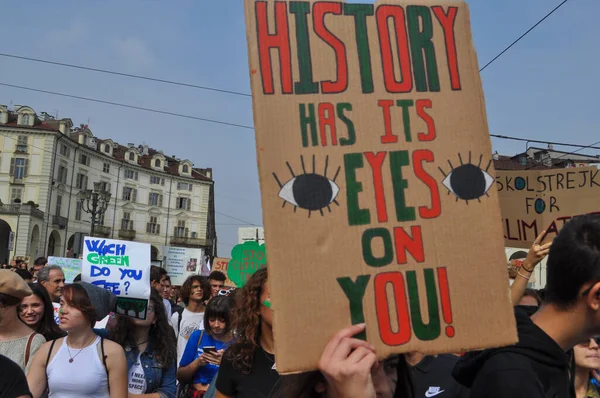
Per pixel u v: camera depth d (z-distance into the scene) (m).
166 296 8.04
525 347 1.51
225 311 4.46
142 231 66.88
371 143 1.50
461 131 1.56
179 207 70.88
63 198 56.97
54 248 56.50
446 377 2.60
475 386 1.53
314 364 1.37
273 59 1.50
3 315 3.52
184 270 18.61
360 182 1.47
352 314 1.41
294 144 1.46
